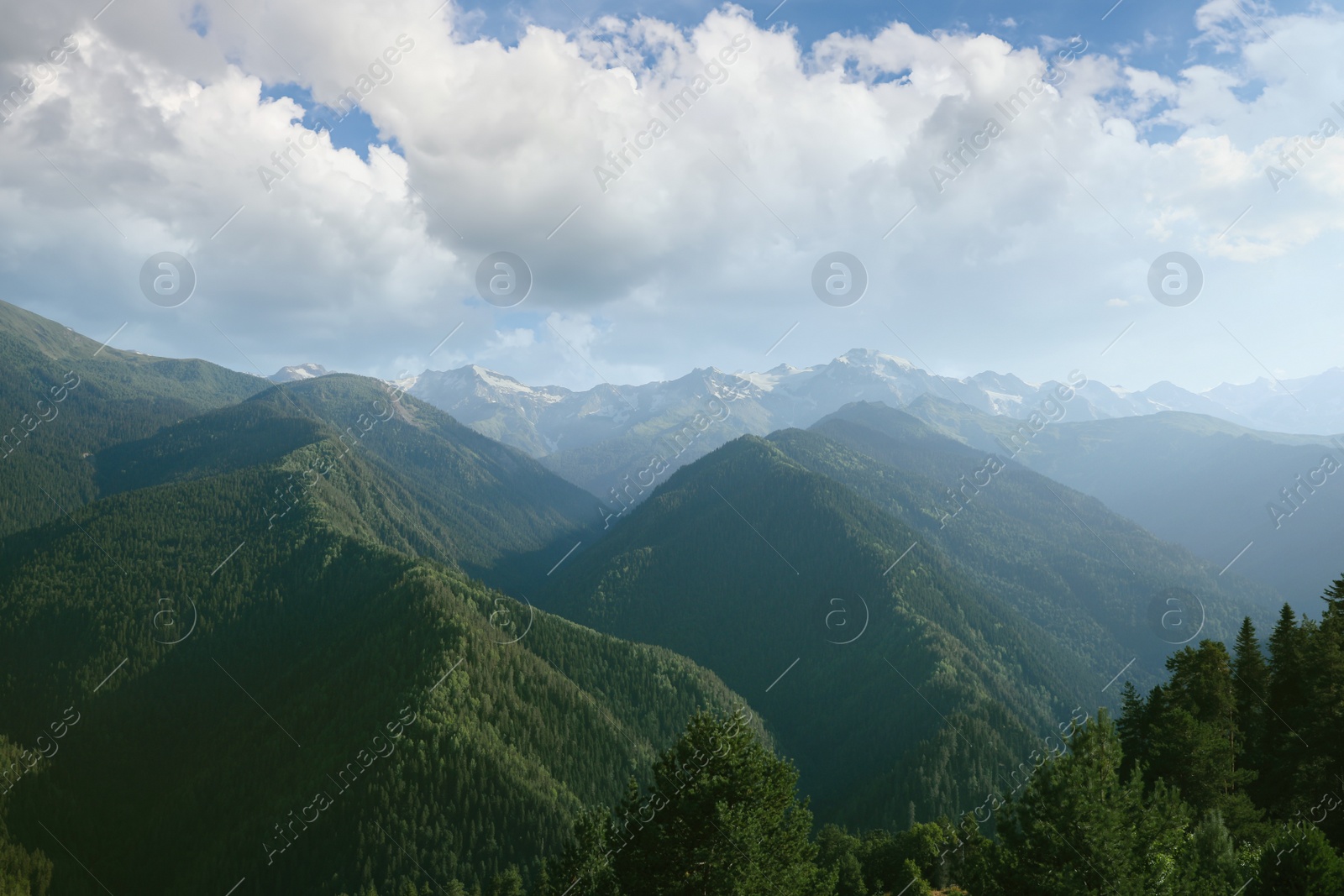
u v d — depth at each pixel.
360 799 170.00
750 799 44.94
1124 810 37.69
